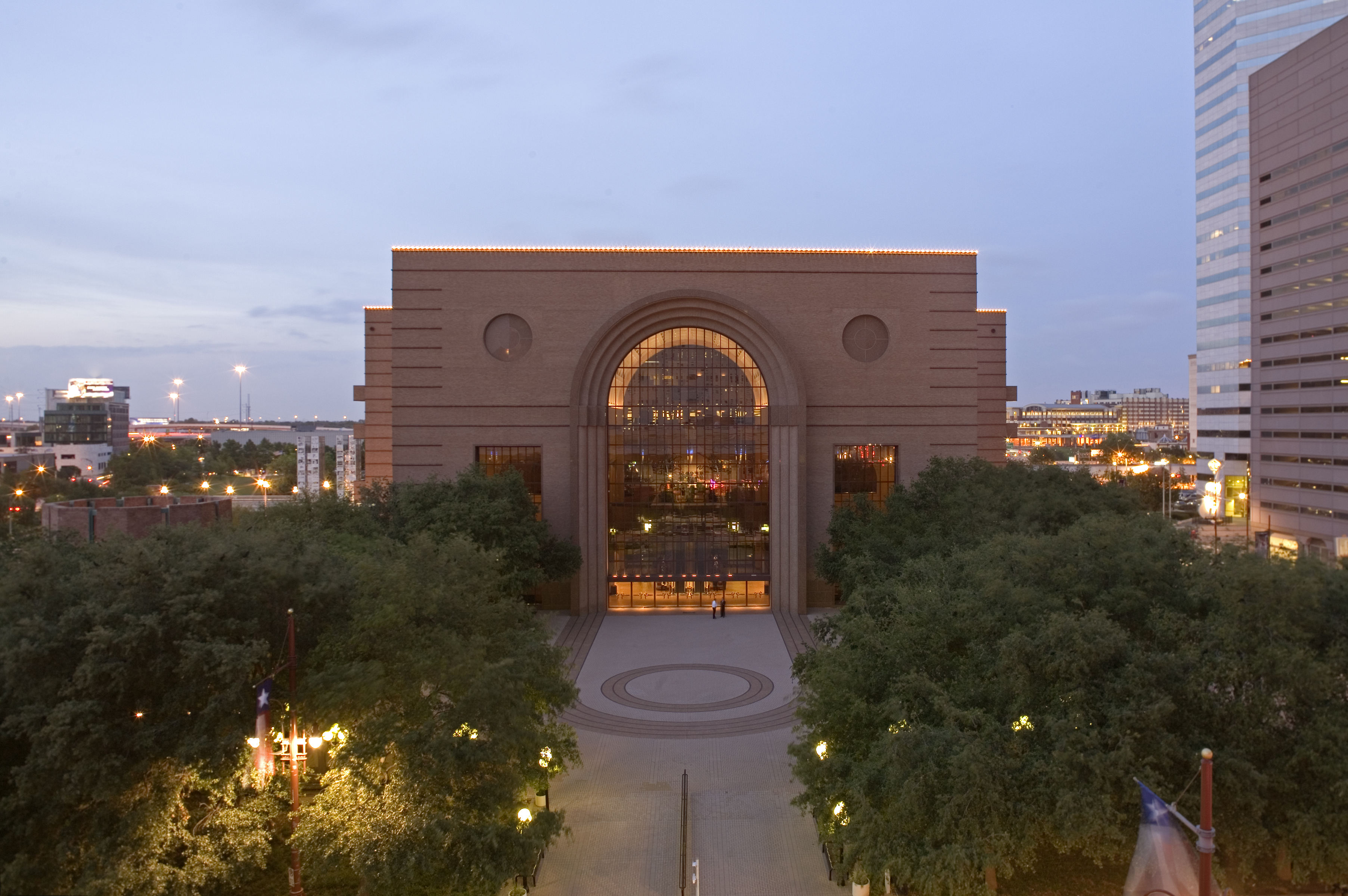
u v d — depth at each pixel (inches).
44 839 773.9
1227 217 4362.7
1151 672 806.5
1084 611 916.6
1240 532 3742.6
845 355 2407.7
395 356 2385.6
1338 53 2600.9
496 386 2386.8
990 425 3238.2
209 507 1628.9
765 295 2396.7
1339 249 2613.2
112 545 916.6
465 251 2381.9
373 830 794.8
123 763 757.3
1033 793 782.5
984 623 916.6
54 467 6136.8
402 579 918.4
